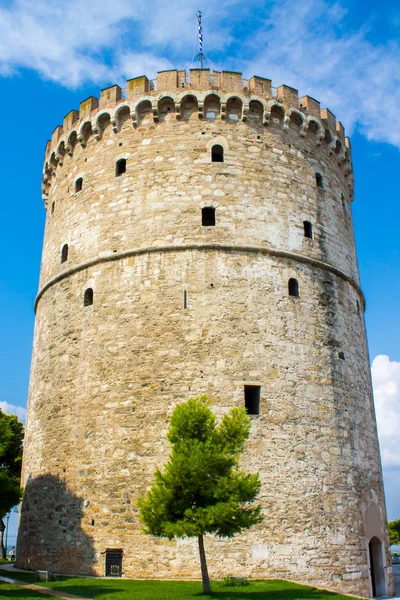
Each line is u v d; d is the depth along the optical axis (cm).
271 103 2861
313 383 2525
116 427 2402
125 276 2622
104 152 2902
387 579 2545
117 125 2881
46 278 3078
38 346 2983
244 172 2730
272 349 2483
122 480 2316
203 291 2512
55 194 3195
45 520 2508
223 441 1758
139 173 2756
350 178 3322
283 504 2267
